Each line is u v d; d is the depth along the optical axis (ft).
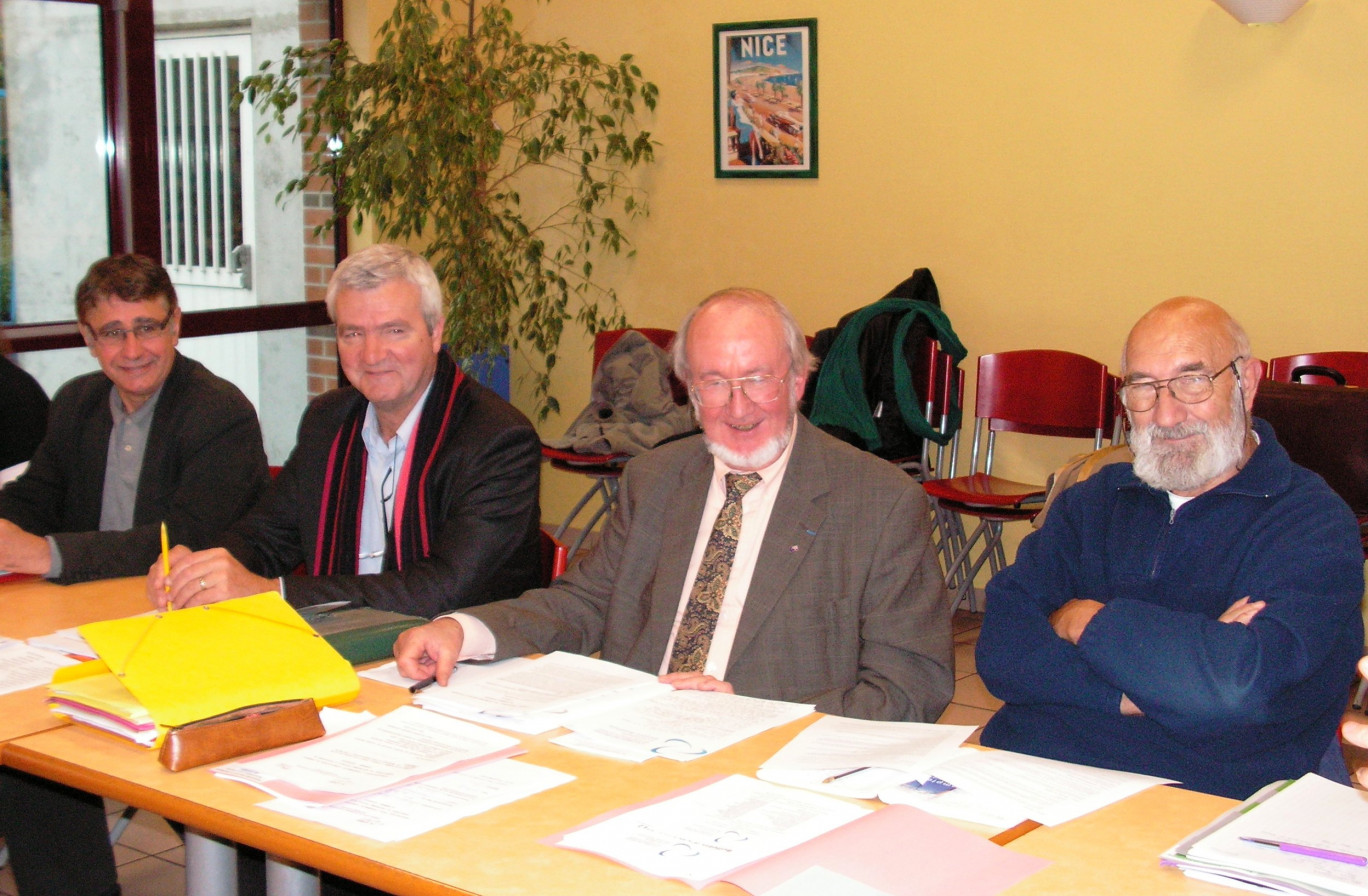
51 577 7.63
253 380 17.84
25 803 7.30
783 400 6.68
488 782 4.58
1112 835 4.15
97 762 4.83
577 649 7.02
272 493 8.45
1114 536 6.47
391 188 16.99
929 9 15.44
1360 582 5.83
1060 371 14.02
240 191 17.25
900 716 6.09
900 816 4.23
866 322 14.82
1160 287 14.38
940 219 15.74
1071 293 14.94
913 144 15.79
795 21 16.39
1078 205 14.76
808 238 16.81
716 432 6.72
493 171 19.25
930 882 3.76
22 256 15.01
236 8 16.87
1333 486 8.22
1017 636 6.26
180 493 8.83
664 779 4.65
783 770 4.66
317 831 4.15
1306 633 5.44
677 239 17.97
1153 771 5.90
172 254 16.48
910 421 14.43
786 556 6.57
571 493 19.44
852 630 6.49
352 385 8.50
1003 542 15.92
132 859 9.12
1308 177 13.34
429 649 6.01
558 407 19.39
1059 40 14.62
